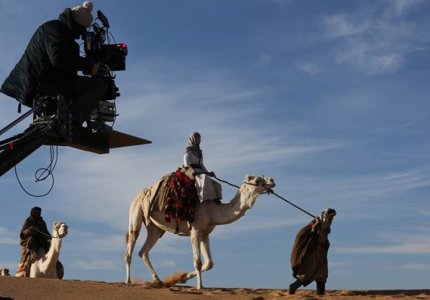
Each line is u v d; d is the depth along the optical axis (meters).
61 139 12.04
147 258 16.45
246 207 15.30
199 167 15.97
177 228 15.92
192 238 15.50
